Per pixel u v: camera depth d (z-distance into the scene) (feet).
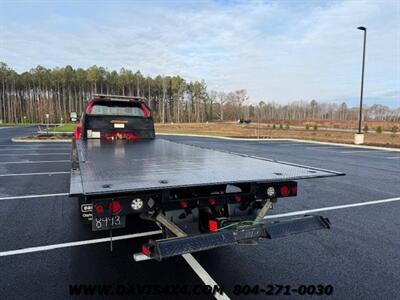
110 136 24.85
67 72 274.36
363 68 71.87
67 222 15.46
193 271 10.70
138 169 11.02
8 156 42.68
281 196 11.02
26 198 20.06
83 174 9.93
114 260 11.41
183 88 297.74
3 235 13.69
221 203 10.48
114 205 8.48
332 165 37.55
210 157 15.28
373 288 9.63
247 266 11.13
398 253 12.32
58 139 72.59
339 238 13.97
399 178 29.63
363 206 19.35
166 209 9.70
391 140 85.30
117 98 24.70
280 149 58.70
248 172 10.94
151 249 8.48
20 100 277.03
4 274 10.24
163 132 126.11
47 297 8.90
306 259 11.75
